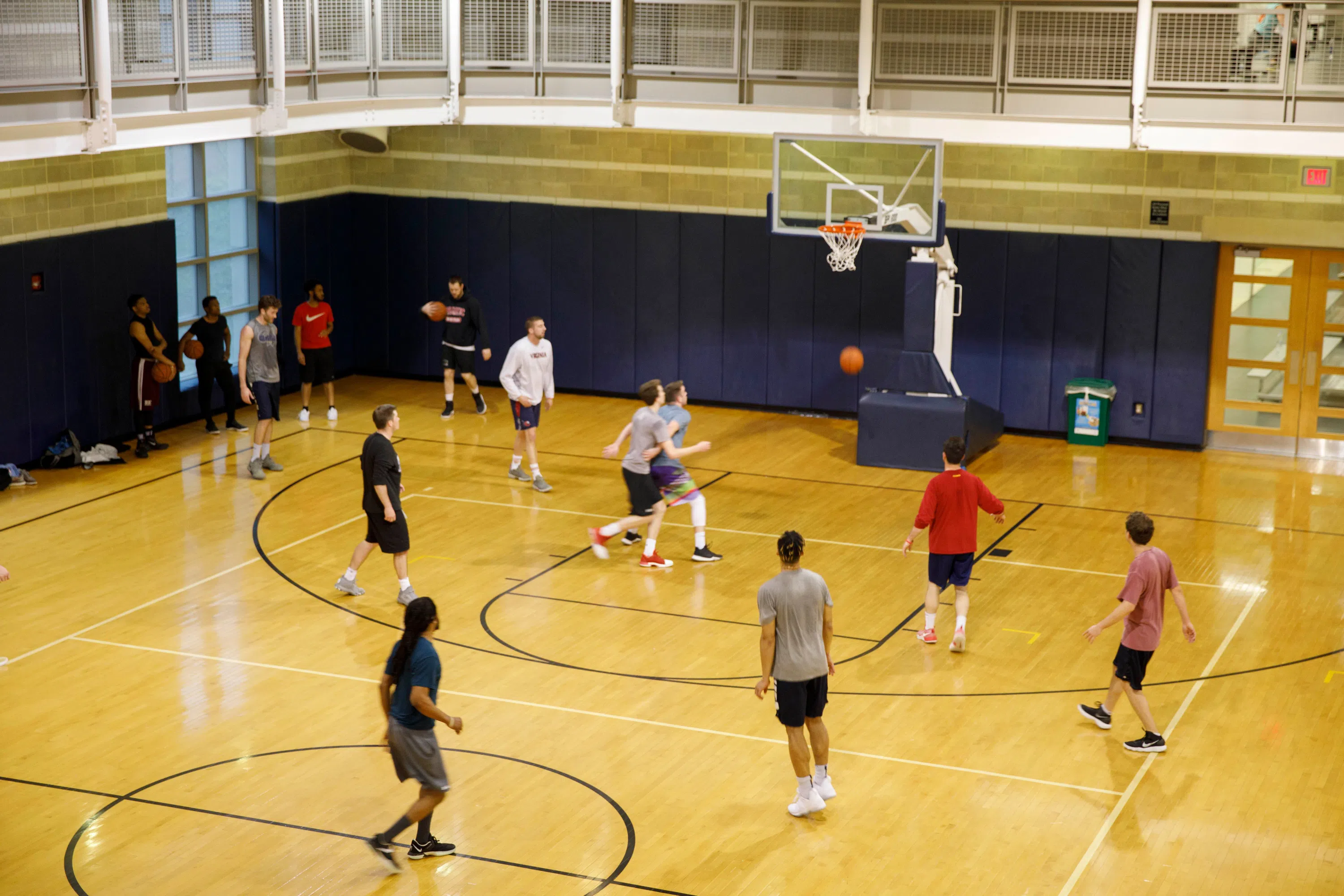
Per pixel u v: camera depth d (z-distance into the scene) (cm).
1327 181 1747
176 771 964
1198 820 913
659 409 1386
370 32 1628
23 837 877
